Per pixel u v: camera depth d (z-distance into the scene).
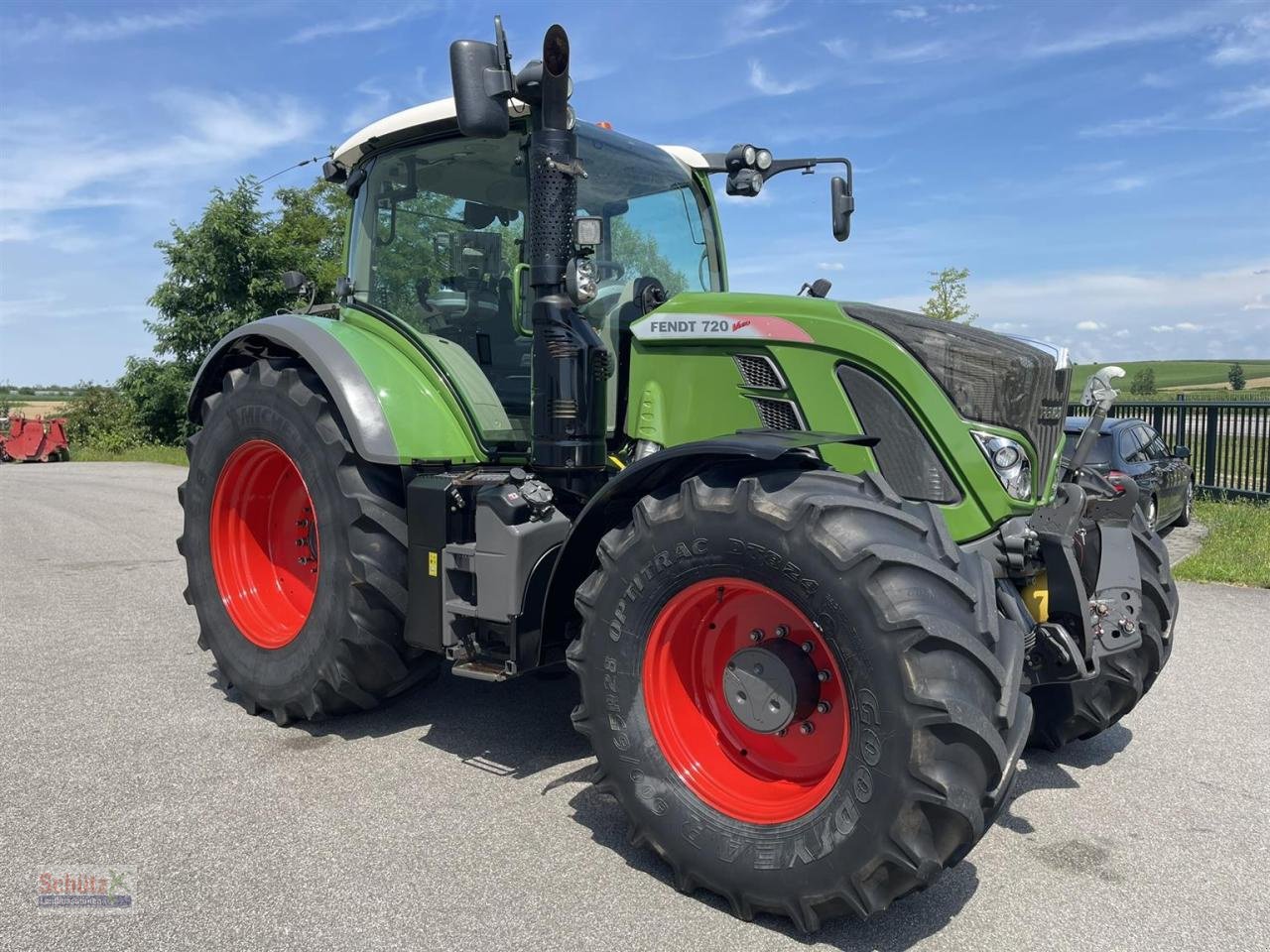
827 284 3.94
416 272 4.07
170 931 2.35
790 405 3.09
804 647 2.58
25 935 2.33
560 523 3.26
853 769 2.28
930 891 2.64
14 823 2.94
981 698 2.25
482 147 3.79
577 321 3.33
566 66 3.11
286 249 23.05
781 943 2.36
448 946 2.31
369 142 4.12
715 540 2.51
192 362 23.73
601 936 2.37
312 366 3.75
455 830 2.94
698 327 3.24
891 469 2.94
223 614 4.12
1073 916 2.50
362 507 3.54
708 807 2.55
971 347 2.90
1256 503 11.67
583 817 3.04
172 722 3.89
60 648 4.98
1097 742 3.83
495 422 3.78
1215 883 2.69
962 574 2.48
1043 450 3.04
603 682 2.74
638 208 3.97
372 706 3.85
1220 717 4.12
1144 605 3.53
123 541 8.72
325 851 2.79
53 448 22.33
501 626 3.27
